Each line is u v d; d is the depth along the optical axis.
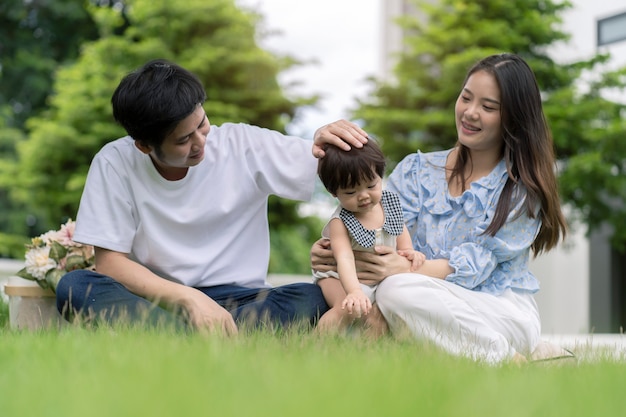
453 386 2.18
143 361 2.27
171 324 3.28
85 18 18.22
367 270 3.86
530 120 3.96
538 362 3.54
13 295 4.22
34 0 18.31
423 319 3.68
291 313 3.86
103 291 3.57
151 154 3.70
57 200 14.26
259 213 4.09
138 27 14.85
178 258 3.86
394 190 4.29
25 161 14.53
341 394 1.95
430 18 13.38
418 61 13.26
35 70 18.03
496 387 2.13
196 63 13.89
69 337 2.81
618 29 11.69
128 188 3.85
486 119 3.92
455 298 3.70
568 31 12.57
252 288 4.00
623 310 11.77
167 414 1.73
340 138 3.78
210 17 14.42
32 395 1.91
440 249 4.04
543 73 12.12
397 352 2.93
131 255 3.94
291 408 1.79
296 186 4.01
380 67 15.71
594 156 11.05
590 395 2.21
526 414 1.91
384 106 13.35
